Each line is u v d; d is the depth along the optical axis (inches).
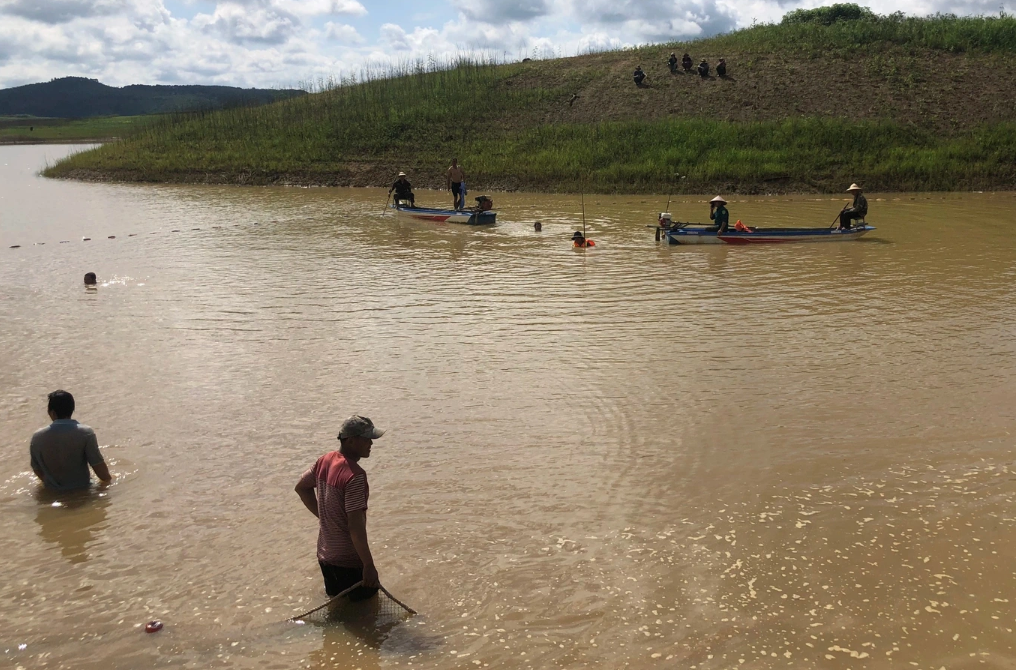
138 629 193.5
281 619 196.9
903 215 978.7
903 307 503.2
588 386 361.1
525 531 234.8
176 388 365.1
